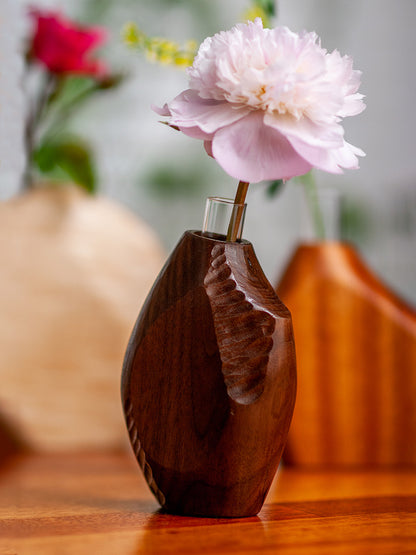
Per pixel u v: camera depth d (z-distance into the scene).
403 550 0.57
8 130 0.98
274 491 0.76
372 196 1.35
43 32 1.02
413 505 0.70
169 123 0.60
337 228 0.93
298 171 0.58
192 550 0.56
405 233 1.34
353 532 0.61
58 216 1.02
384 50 1.36
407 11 1.36
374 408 0.90
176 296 0.62
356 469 0.89
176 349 0.62
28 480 0.80
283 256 1.34
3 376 0.99
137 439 0.63
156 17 1.34
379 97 1.36
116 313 1.02
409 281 1.34
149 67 1.32
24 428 0.99
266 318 0.62
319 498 0.73
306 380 0.91
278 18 1.34
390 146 1.36
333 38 1.35
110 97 1.31
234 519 0.63
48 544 0.58
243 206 0.64
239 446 0.61
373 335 0.91
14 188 1.02
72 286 1.02
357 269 0.92
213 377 0.61
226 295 0.62
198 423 0.61
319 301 0.91
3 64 0.97
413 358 0.90
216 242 0.62
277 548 0.57
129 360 0.64
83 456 0.97
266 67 0.59
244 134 0.58
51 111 1.24
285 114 0.59
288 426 0.63
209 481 0.62
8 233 1.01
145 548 0.57
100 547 0.57
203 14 1.34
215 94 0.59
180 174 1.35
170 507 0.64
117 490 0.75
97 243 1.03
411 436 0.90
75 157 1.05
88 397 1.01
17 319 1.00
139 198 1.34
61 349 1.01
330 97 0.58
